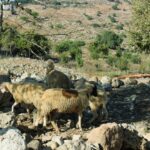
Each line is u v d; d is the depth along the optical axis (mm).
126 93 16016
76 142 9203
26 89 10789
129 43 34375
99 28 76438
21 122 10672
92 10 94625
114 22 86250
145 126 11727
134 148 10359
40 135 10023
